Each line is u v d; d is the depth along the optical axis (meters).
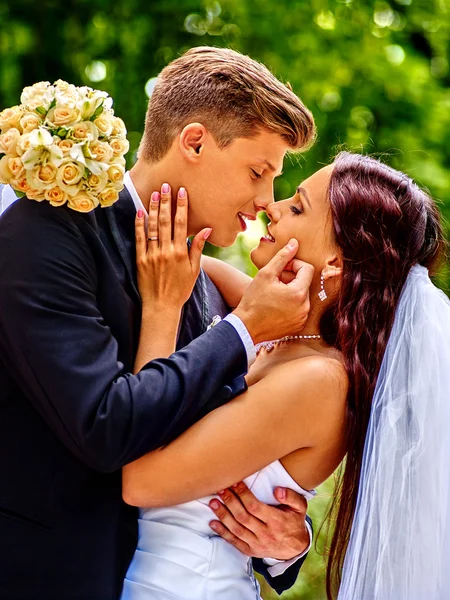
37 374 2.26
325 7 6.70
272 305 2.46
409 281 2.55
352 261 2.56
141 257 2.54
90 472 2.39
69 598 2.35
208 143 2.62
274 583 2.78
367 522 2.40
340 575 2.51
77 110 2.34
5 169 2.33
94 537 2.38
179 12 6.50
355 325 2.52
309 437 2.46
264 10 6.54
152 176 2.69
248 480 2.51
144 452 2.28
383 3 6.97
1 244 2.33
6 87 6.16
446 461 2.42
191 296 2.79
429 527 2.38
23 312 2.27
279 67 6.51
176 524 2.50
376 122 6.73
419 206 2.64
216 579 2.46
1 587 2.34
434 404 2.43
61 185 2.30
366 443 2.44
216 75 2.63
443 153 6.83
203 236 2.58
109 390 2.24
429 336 2.47
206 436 2.38
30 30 6.28
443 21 7.04
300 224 2.61
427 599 2.37
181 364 2.33
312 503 4.38
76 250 2.35
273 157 2.66
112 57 6.49
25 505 2.35
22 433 2.37
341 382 2.49
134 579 2.44
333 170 2.64
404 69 6.73
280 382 2.45
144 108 6.41
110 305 2.43
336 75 6.61
